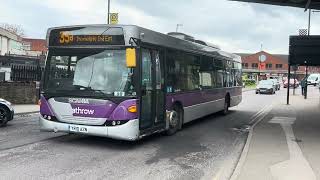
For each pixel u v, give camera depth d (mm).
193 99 15969
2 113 15008
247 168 9062
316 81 80125
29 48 82312
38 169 8891
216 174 9016
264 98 40406
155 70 12422
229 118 20469
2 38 57812
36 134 13266
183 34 15695
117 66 11156
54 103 11531
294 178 8133
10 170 8727
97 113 11055
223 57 20406
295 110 25828
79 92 11250
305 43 25484
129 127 11008
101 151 11062
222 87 20375
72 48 11586
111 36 11242
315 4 21109
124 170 9141
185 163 10086
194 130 15828
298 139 13578
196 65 16328
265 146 12094
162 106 13047
